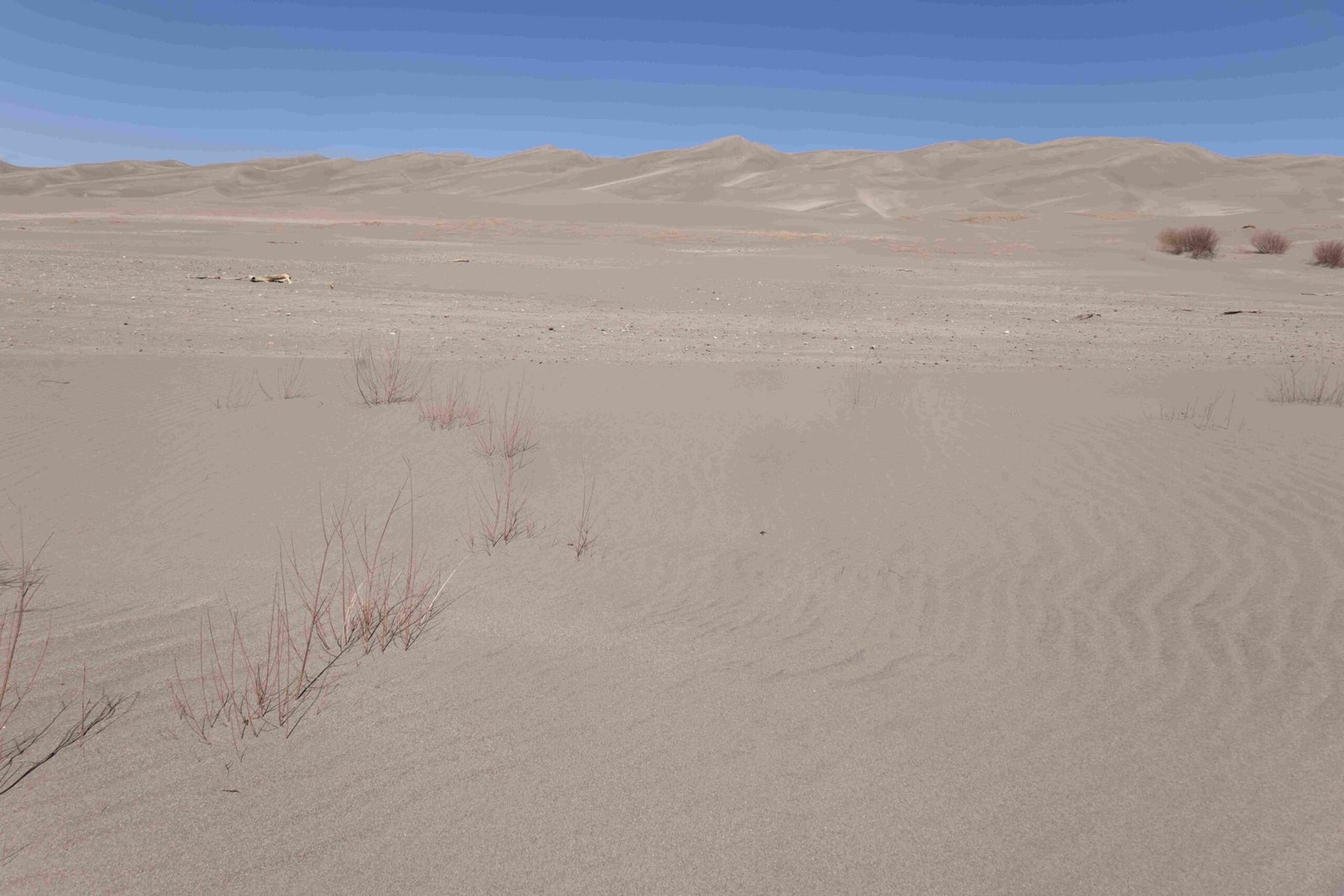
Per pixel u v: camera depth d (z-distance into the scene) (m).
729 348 15.73
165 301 19.53
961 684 3.99
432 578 5.30
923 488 7.20
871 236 57.97
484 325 18.09
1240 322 21.80
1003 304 25.62
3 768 3.14
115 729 3.42
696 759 3.30
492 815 2.93
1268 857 2.72
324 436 8.38
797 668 4.16
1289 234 59.06
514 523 6.29
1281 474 7.32
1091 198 163.88
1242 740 3.44
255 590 5.00
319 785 3.08
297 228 51.75
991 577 5.40
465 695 3.79
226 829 2.83
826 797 3.06
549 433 8.67
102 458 7.61
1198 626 4.60
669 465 7.78
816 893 2.58
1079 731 3.54
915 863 2.71
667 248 46.44
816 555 5.80
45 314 16.34
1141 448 8.30
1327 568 5.30
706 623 4.72
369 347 14.03
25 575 5.14
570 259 36.34
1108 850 2.77
